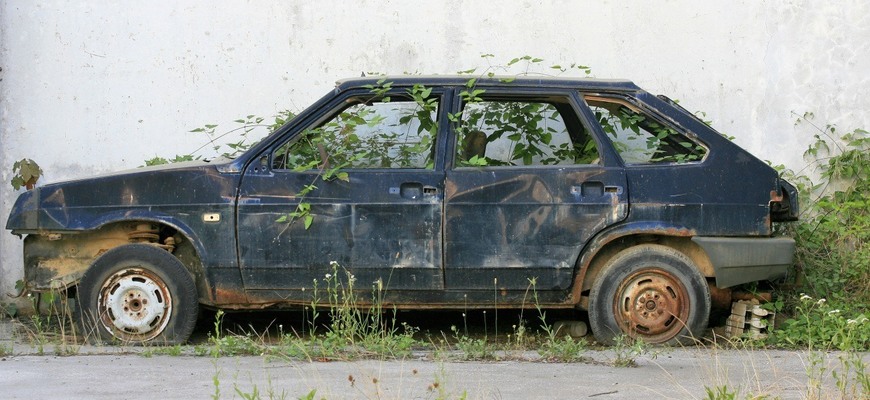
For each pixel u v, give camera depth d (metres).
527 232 7.63
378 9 10.07
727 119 10.12
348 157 7.76
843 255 9.23
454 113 7.80
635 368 6.67
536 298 7.71
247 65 10.05
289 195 7.64
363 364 6.73
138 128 10.02
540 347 7.66
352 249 7.62
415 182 7.63
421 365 6.73
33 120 9.97
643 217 7.66
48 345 7.87
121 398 5.59
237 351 7.23
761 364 6.90
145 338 7.68
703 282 7.71
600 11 10.08
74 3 9.97
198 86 10.04
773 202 7.80
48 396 5.65
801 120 10.08
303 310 7.96
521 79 7.91
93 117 10.01
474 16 10.08
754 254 7.72
